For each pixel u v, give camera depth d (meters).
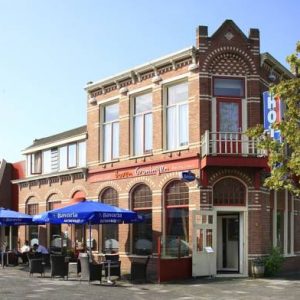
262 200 21.80
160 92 23.67
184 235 22.11
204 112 21.78
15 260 27.61
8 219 25.67
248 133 14.79
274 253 21.73
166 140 23.45
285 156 14.06
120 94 25.84
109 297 15.89
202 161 21.34
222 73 22.11
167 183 23.03
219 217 22.45
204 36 22.16
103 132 27.11
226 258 22.38
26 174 34.19
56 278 20.94
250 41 22.33
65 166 30.39
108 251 26.06
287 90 13.78
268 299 15.49
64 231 29.67
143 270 20.03
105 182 26.36
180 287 18.31
